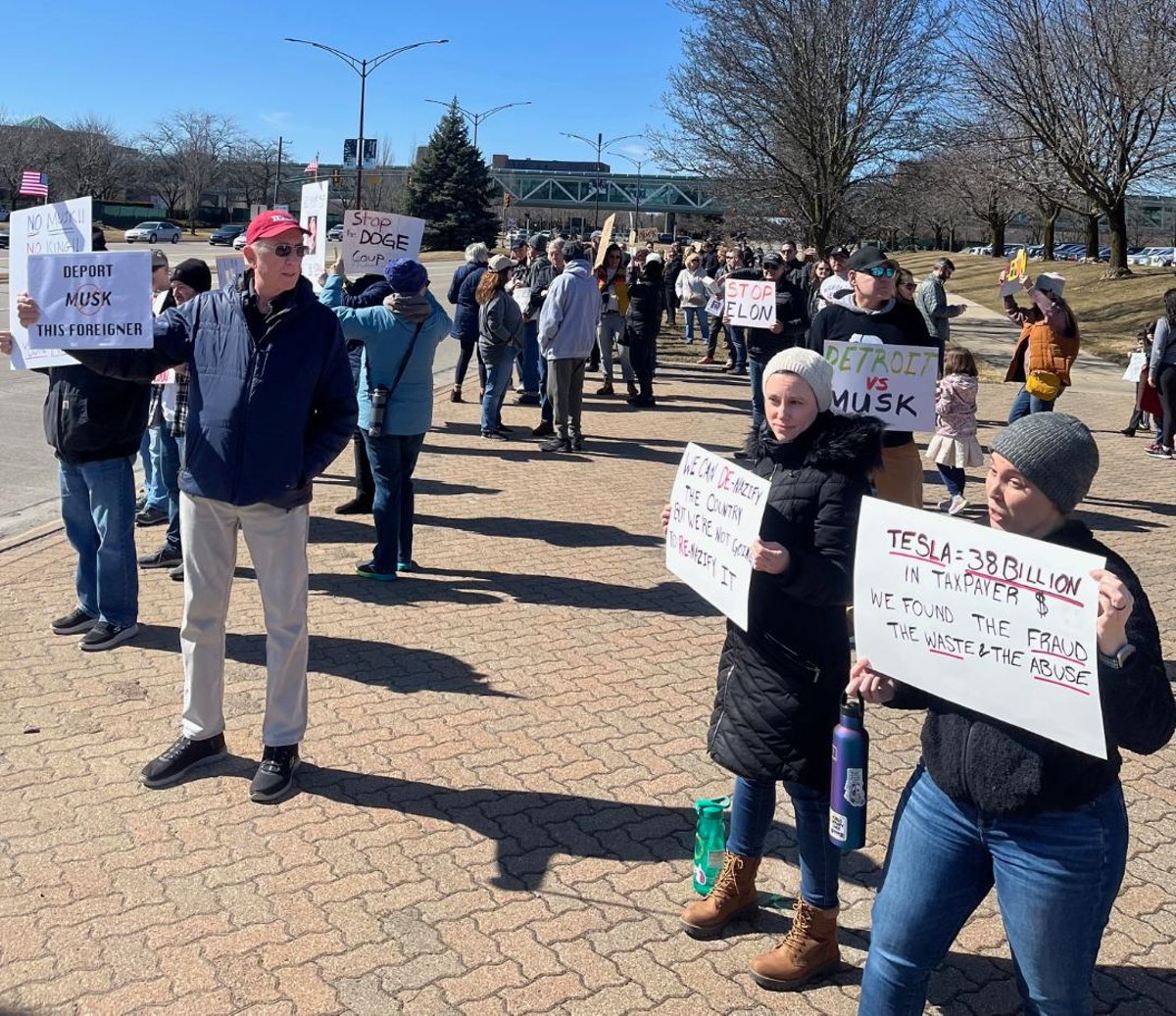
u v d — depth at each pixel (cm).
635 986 312
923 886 239
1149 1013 306
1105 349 2362
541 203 8975
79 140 7962
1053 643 214
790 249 1547
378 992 305
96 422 514
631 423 1275
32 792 407
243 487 390
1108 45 2859
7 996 300
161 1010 296
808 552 292
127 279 394
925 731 244
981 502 945
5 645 546
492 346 1115
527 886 359
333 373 407
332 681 515
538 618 612
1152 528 871
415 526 798
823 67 2625
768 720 303
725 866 337
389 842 382
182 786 416
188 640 418
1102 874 223
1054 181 3231
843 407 543
